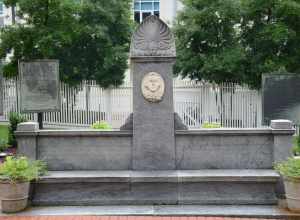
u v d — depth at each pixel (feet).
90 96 62.28
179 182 24.16
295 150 39.22
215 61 56.08
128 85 64.03
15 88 62.75
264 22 57.67
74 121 62.03
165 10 82.48
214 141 25.58
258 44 57.47
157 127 25.43
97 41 63.41
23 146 25.41
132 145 25.55
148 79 25.23
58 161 25.72
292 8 53.67
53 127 61.52
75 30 55.36
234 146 25.61
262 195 24.29
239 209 23.39
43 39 52.16
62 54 61.93
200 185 24.27
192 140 25.58
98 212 23.09
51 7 52.85
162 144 25.46
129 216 22.68
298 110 40.91
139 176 24.12
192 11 58.44
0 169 23.26
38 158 25.63
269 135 25.49
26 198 23.50
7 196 22.93
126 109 62.39
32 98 41.09
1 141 44.06
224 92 59.11
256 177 23.99
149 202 24.23
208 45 59.57
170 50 25.25
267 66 54.54
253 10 56.80
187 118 60.59
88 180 24.08
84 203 24.25
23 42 54.29
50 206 24.18
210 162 25.63
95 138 25.66
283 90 41.04
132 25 67.56
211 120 59.88
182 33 58.85
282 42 55.36
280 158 25.20
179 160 25.63
